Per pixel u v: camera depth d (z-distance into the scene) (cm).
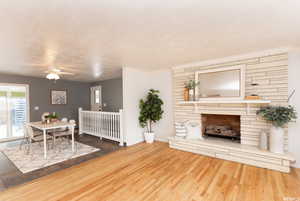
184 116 404
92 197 190
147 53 293
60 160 311
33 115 546
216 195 192
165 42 237
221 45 255
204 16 161
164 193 197
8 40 216
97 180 232
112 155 341
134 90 439
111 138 454
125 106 418
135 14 155
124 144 424
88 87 735
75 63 363
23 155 342
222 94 334
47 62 349
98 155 341
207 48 270
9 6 135
